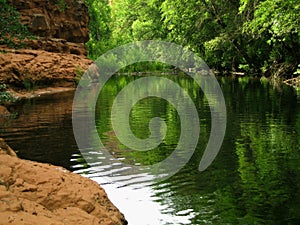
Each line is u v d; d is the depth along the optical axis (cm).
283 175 670
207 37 3638
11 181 456
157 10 4734
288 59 2772
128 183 651
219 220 500
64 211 432
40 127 1181
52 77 2561
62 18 3391
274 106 1500
